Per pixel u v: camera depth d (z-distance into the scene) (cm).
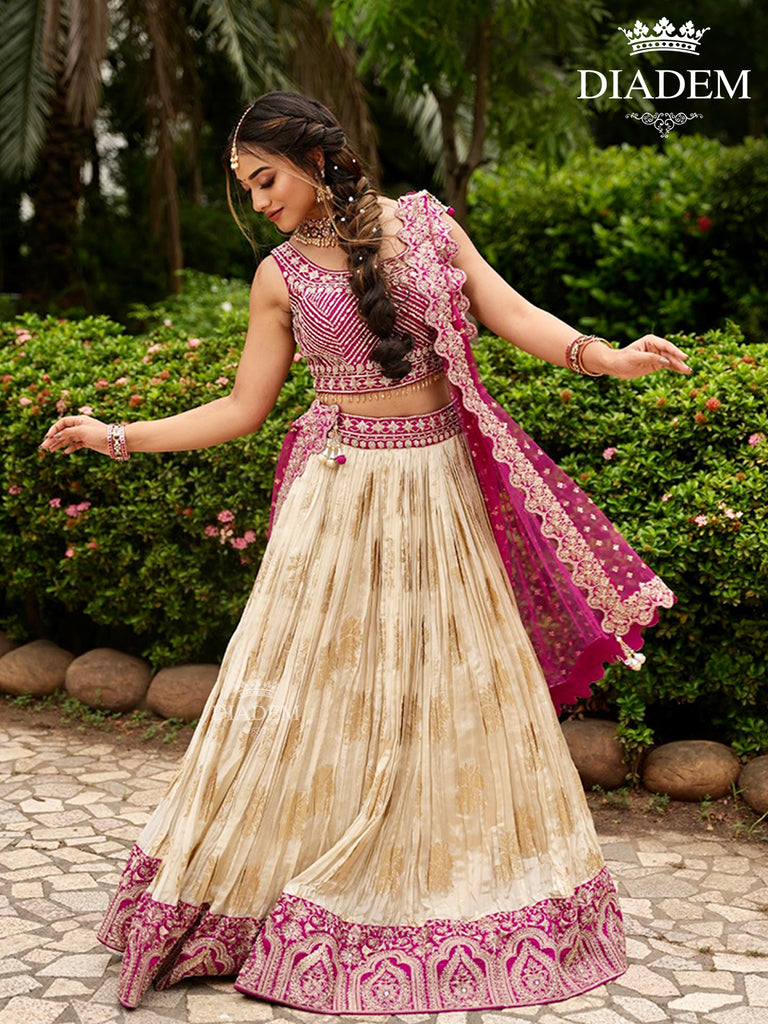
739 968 252
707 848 323
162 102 938
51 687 454
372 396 248
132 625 474
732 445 371
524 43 607
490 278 249
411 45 591
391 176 1530
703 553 350
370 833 236
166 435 262
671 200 615
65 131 1059
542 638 269
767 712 372
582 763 361
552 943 237
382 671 242
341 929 235
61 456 430
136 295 1195
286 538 250
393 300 241
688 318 600
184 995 235
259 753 239
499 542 263
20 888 288
